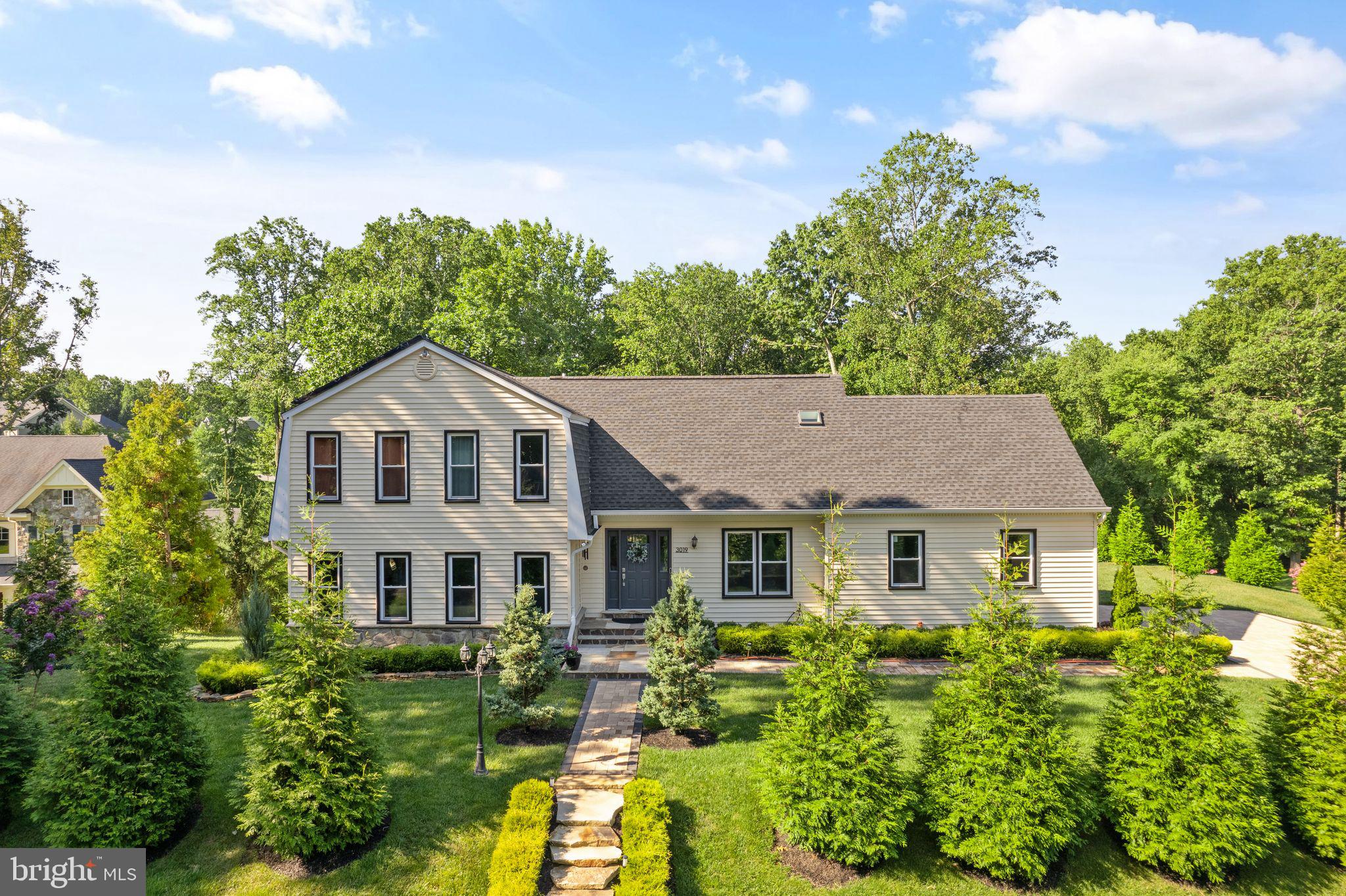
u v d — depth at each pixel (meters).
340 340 35.38
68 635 18.41
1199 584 32.16
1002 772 11.17
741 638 20.42
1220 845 10.92
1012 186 41.59
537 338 41.44
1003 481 22.77
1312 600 22.33
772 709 16.27
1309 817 11.91
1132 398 42.72
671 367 46.06
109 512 23.80
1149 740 11.75
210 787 12.71
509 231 46.03
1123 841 11.79
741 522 22.44
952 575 22.20
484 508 20.50
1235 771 11.34
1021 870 10.99
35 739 12.62
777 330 50.69
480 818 12.02
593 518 21.67
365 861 11.02
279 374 43.19
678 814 12.16
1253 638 22.59
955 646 12.47
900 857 11.40
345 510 20.42
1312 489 36.91
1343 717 12.12
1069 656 20.31
